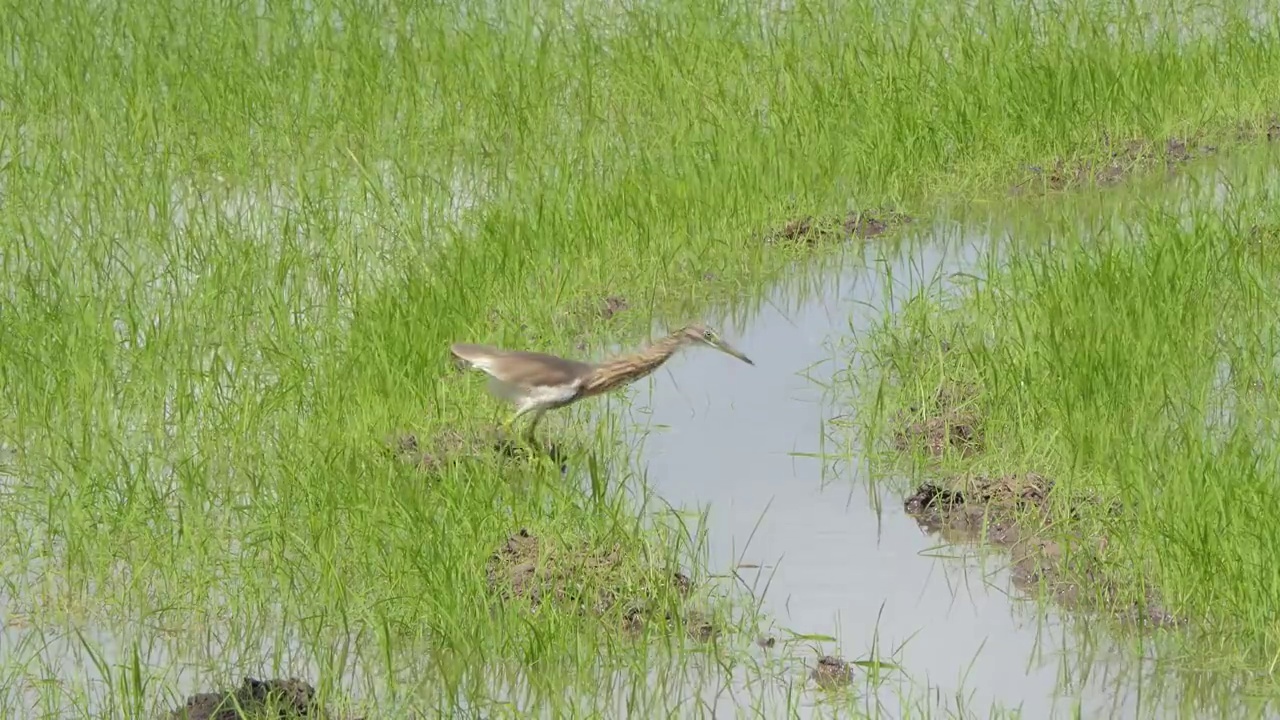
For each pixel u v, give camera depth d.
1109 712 16.69
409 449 21.89
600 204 29.16
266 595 18.70
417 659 17.80
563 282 26.86
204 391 22.70
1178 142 34.06
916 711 16.66
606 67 36.47
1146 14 39.78
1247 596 17.88
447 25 38.50
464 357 21.75
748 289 28.00
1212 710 16.78
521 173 30.91
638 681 17.25
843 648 17.92
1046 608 18.73
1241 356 23.19
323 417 22.09
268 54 36.66
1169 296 24.45
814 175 31.47
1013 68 35.16
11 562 19.53
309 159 32.06
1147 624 18.30
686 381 24.92
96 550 19.48
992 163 32.78
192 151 32.34
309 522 19.53
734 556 19.77
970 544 20.23
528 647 17.47
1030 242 29.36
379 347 23.39
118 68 35.34
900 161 32.25
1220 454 20.28
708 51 36.84
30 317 24.56
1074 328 23.59
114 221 28.73
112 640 18.12
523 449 21.97
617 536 19.33
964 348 24.39
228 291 25.92
